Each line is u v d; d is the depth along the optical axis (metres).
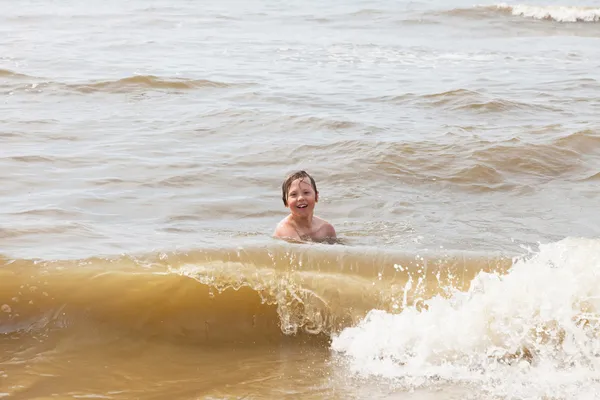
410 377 4.15
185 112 10.81
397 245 6.23
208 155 8.70
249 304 4.79
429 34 21.66
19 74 12.95
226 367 4.31
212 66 14.76
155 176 7.87
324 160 8.55
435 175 8.15
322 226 6.40
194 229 6.41
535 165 8.48
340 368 4.29
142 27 20.64
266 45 18.03
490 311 4.49
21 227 6.00
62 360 4.33
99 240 5.79
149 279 4.91
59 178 7.66
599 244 4.89
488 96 11.89
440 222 6.84
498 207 7.29
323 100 11.80
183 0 27.27
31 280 4.86
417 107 11.39
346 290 4.83
